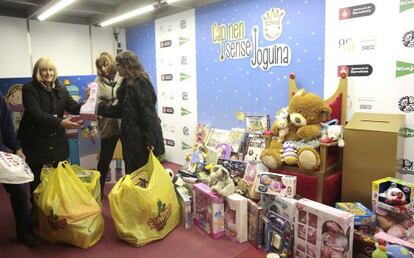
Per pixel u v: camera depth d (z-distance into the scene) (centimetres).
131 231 228
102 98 304
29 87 247
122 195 231
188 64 398
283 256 206
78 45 475
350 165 223
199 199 254
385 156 207
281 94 300
